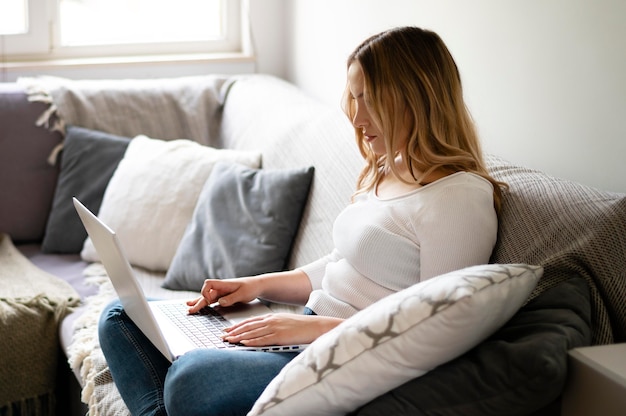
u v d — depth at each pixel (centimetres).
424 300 120
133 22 330
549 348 116
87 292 237
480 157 165
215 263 227
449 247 151
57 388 229
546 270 143
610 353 119
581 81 175
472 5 209
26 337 220
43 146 278
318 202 221
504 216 158
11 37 310
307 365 128
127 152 270
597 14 169
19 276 244
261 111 271
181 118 295
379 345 121
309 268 188
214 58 327
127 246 251
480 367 120
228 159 253
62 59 319
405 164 163
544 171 188
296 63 324
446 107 160
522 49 192
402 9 241
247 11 328
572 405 120
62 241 269
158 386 164
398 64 158
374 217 163
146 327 161
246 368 147
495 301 121
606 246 138
